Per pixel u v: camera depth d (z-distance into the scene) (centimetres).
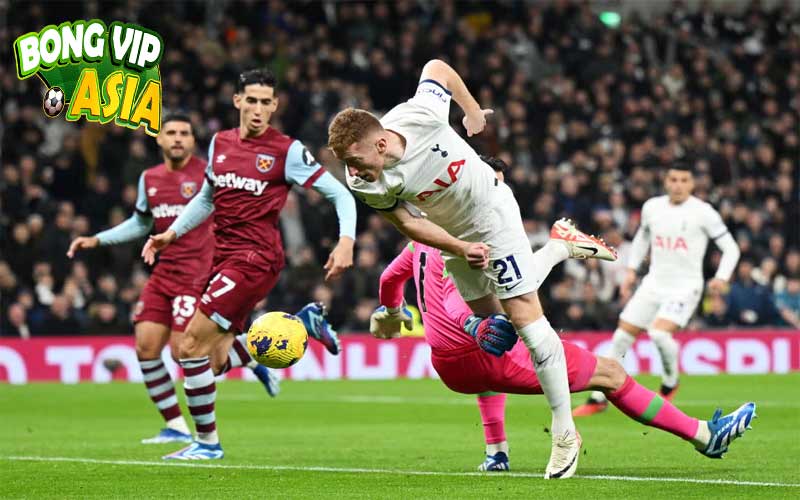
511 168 2506
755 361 2233
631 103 2869
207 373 965
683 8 3253
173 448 1065
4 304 2109
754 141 2947
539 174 2602
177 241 1131
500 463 873
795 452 983
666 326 1488
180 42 2622
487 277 787
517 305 779
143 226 1175
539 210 2428
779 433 1160
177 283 1128
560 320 2250
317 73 2684
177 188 1149
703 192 2667
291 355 855
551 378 782
